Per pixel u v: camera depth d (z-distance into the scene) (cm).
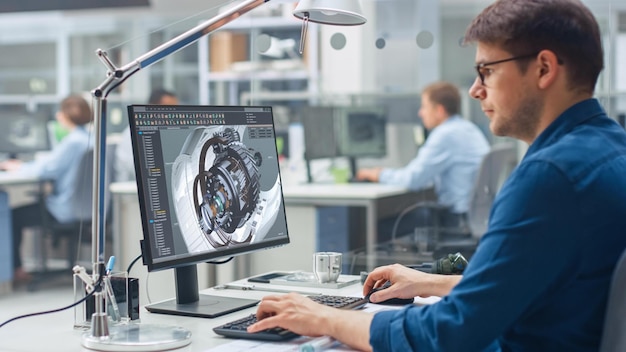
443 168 429
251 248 191
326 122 449
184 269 184
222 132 187
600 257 127
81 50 741
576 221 124
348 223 403
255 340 149
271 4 389
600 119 135
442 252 372
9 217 534
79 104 537
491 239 127
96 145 162
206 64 423
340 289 204
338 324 141
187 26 498
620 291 122
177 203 171
